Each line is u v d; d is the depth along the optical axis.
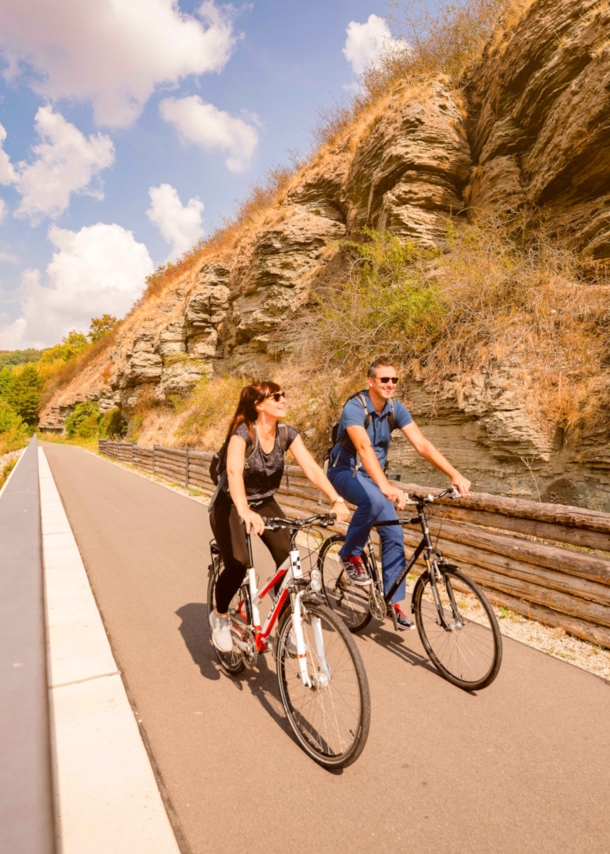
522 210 8.30
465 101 10.72
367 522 3.56
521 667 3.28
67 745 2.49
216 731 2.65
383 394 3.58
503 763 2.37
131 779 2.26
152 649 3.60
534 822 2.01
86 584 4.96
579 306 6.38
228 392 16.20
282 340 14.62
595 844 1.90
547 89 7.92
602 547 3.60
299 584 2.65
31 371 71.12
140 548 6.38
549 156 7.66
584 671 3.23
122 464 20.25
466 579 3.11
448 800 2.13
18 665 1.66
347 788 2.21
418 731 2.63
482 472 6.36
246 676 3.24
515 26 9.38
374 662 3.43
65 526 7.73
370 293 8.99
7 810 1.18
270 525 2.64
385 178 10.57
